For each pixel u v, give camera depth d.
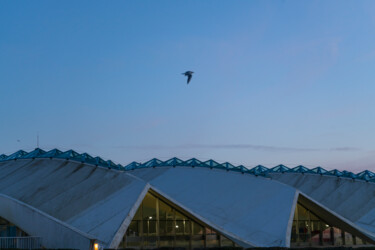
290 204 49.59
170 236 44.94
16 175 46.00
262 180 55.88
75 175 45.34
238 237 44.69
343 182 66.88
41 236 36.59
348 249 48.22
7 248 32.97
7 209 39.06
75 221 38.19
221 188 55.00
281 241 45.44
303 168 72.06
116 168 49.50
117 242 36.31
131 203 39.56
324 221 57.41
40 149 51.84
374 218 59.38
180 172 59.62
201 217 44.09
